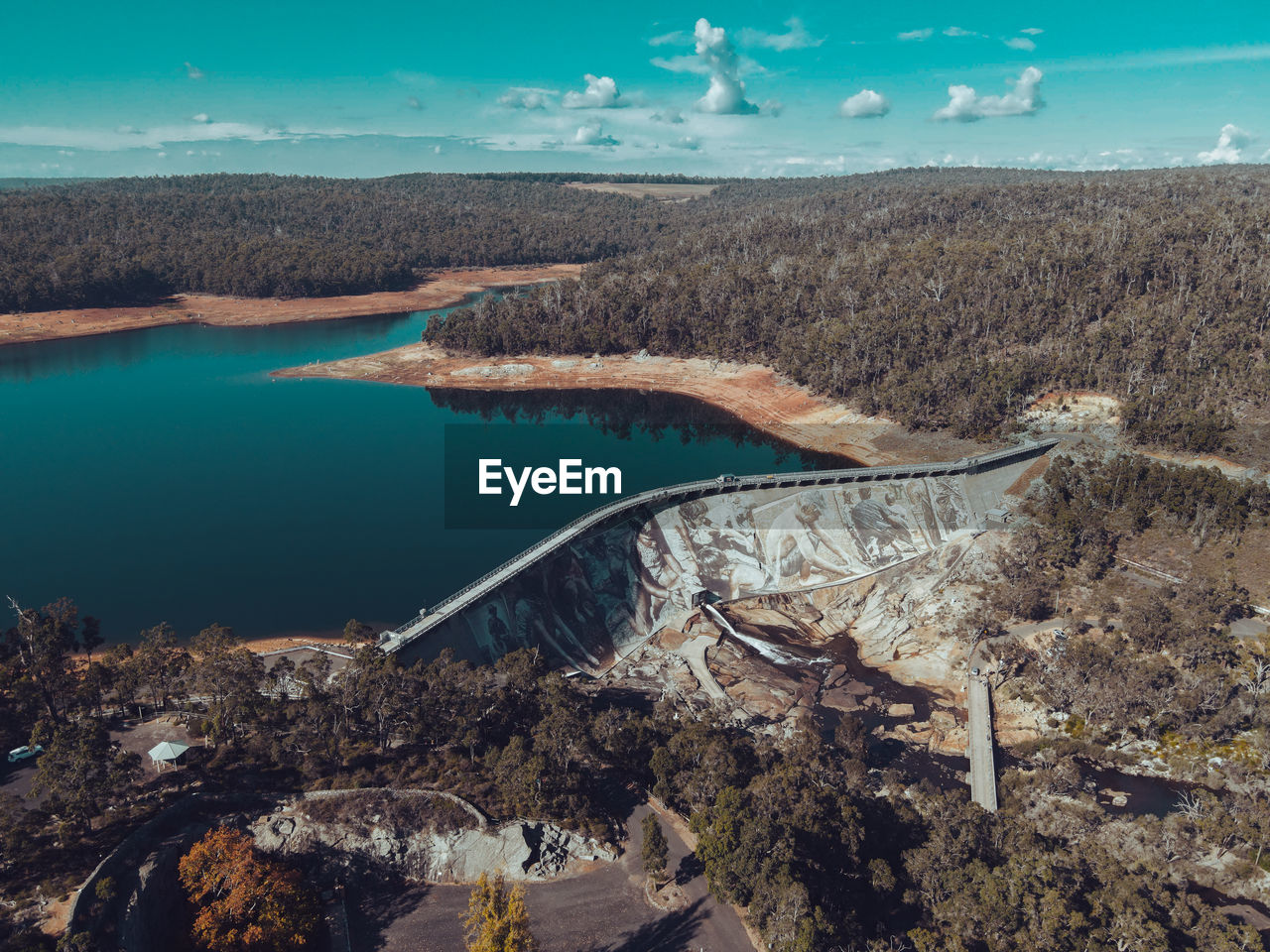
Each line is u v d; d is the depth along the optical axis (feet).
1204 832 350.02
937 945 273.75
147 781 321.11
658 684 488.02
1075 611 512.22
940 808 342.64
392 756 351.46
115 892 265.34
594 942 288.71
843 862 309.22
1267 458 629.51
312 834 310.65
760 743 408.46
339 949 284.20
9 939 244.01
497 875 301.63
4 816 281.74
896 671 496.64
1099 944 268.82
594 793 353.92
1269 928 311.88
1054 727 435.53
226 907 274.77
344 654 455.22
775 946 270.67
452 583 566.77
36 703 351.05
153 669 365.20
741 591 588.91
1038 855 307.37
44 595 546.26
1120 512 589.73
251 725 345.10
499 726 373.61
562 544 549.54
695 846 329.72
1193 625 461.37
